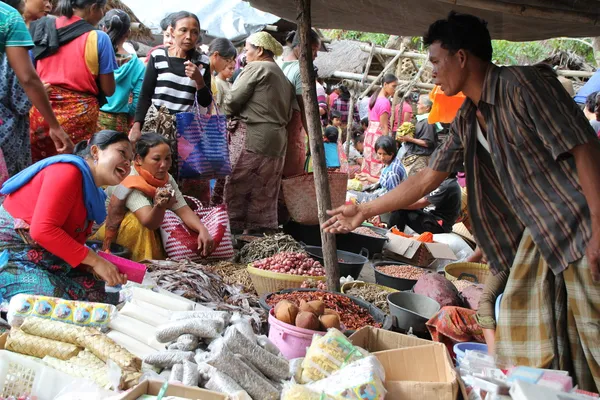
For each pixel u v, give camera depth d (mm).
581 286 2715
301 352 3129
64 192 3141
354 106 14203
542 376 2566
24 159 4320
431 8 5801
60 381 2537
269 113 5992
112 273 3275
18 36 3861
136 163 4629
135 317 3145
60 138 4219
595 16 4414
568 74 11469
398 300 4055
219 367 2574
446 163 3361
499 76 2754
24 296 2904
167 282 4035
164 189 4492
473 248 7293
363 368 2539
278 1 6262
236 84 5938
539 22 5812
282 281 4281
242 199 6148
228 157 5586
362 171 11219
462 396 2619
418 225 7016
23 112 4191
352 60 14586
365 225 6844
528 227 2807
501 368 2807
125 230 4602
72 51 4840
